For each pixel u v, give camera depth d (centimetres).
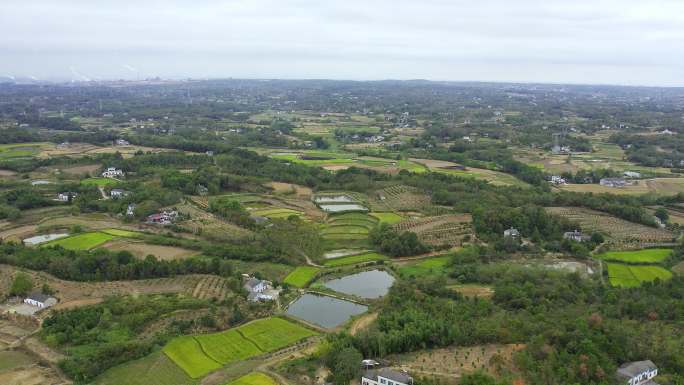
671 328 14550
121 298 16738
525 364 12450
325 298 18300
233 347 14438
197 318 15712
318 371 13088
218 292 17650
